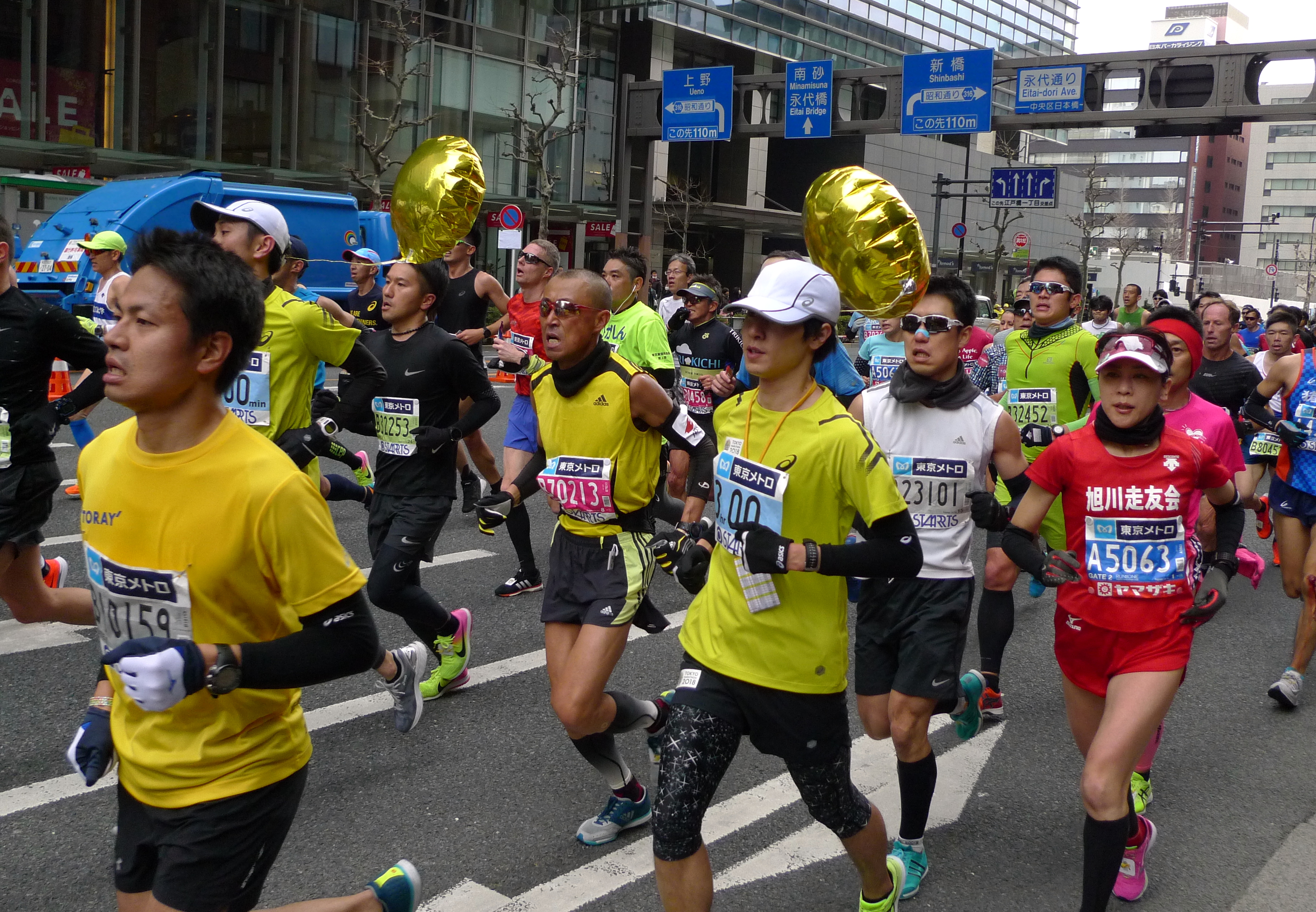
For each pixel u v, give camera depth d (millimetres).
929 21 51781
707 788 2840
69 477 9195
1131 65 23250
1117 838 3072
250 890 2279
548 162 34531
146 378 2031
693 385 7969
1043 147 113000
